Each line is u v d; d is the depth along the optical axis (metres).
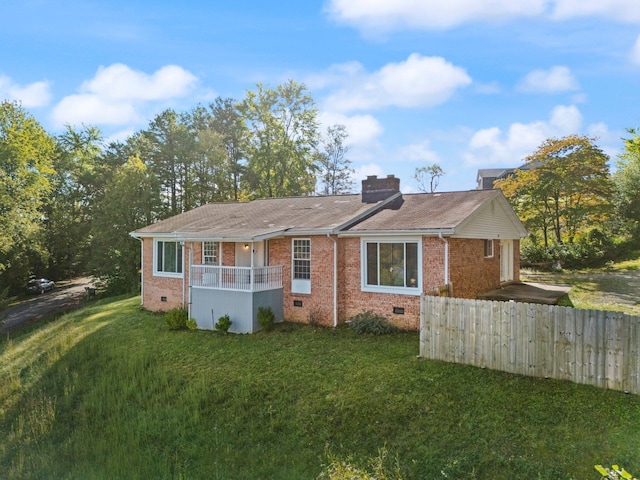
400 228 13.27
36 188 33.66
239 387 9.91
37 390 11.97
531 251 28.39
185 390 10.29
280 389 9.55
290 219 16.98
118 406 9.96
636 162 30.86
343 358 10.87
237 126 45.09
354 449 7.11
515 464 5.99
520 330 8.73
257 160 39.91
